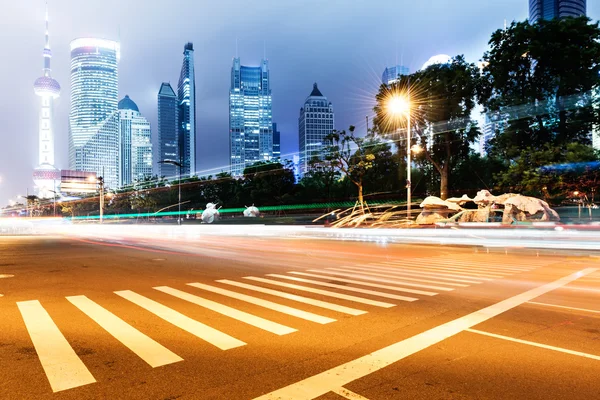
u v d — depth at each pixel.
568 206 40.97
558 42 32.94
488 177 43.75
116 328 5.75
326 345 5.06
